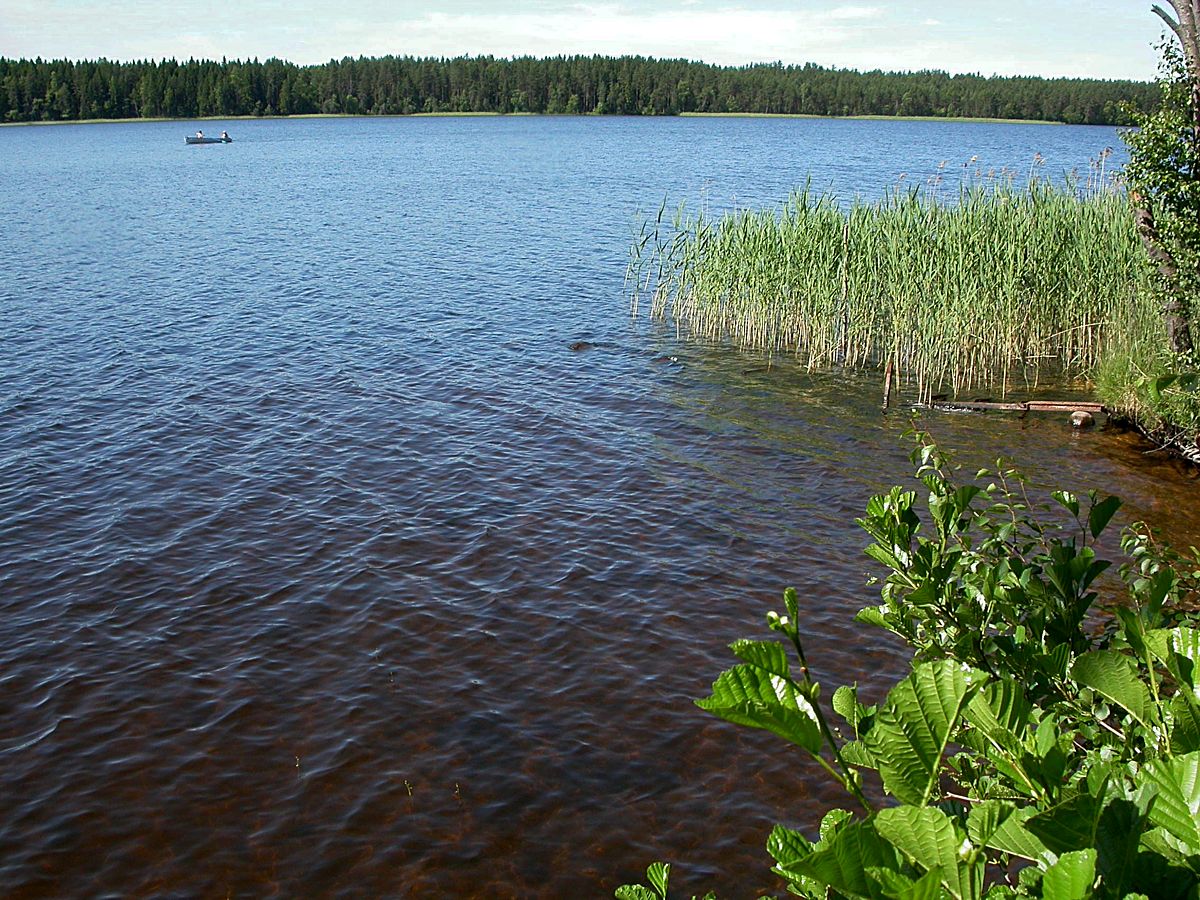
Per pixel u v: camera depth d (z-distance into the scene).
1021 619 3.88
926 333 21.14
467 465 17.00
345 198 57.34
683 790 9.24
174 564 13.34
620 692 10.68
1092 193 24.77
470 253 38.41
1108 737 3.00
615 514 15.06
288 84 173.62
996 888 1.72
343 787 9.24
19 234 42.91
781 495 15.80
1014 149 90.06
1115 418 18.69
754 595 12.67
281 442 18.02
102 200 56.47
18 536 14.07
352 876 8.23
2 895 7.98
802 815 8.91
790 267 23.89
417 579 13.01
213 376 22.06
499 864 8.37
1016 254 22.09
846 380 21.98
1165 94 15.30
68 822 8.77
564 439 18.33
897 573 3.96
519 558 13.59
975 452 17.44
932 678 1.70
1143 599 5.26
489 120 166.12
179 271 34.66
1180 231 15.57
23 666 10.99
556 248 39.38
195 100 167.50
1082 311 22.14
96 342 24.86
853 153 86.00
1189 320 16.50
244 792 9.17
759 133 124.69
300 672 10.98
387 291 31.48
